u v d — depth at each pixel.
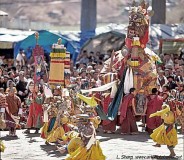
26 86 28.84
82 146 16.69
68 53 25.38
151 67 25.61
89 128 16.72
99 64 35.25
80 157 16.62
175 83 29.61
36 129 24.75
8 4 152.50
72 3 155.62
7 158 18.62
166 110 18.78
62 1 156.00
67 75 25.12
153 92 24.61
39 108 24.20
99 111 23.97
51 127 21.23
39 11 153.00
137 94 24.89
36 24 54.84
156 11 46.84
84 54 40.31
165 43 40.28
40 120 24.23
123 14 151.00
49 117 21.34
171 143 18.80
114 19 150.75
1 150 17.80
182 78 30.72
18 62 39.25
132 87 25.02
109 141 22.55
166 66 34.12
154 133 19.03
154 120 24.31
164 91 25.58
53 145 21.30
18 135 24.11
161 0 46.81
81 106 20.44
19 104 24.39
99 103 25.47
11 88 24.38
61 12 153.50
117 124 25.31
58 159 18.45
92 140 16.69
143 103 24.73
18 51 42.75
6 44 44.00
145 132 25.31
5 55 44.94
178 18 102.56
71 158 16.69
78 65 38.41
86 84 27.69
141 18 25.61
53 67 24.81
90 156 16.69
